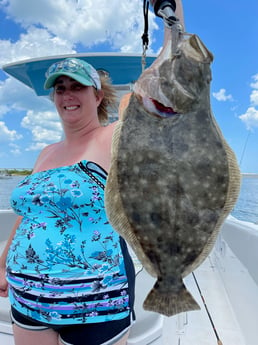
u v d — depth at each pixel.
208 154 0.71
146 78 0.73
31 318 0.79
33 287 0.78
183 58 0.73
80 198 0.78
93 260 0.76
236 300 1.51
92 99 0.97
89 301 0.75
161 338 1.10
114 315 0.77
